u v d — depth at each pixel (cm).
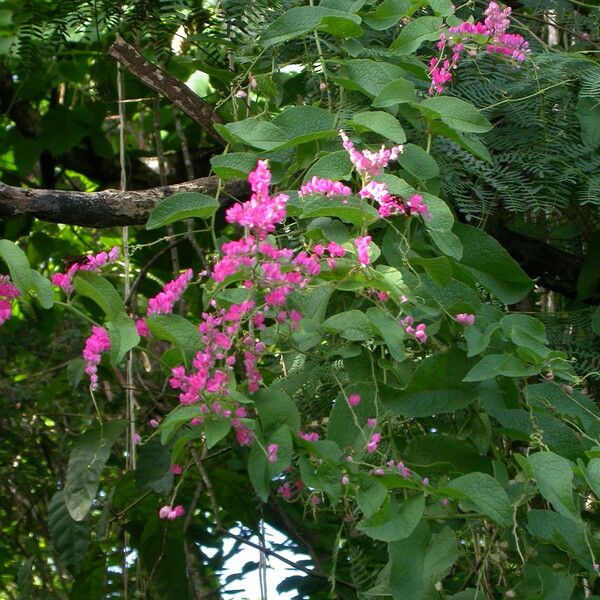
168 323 161
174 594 232
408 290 160
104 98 275
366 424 164
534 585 157
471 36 185
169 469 216
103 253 166
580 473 153
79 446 194
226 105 205
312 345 167
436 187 176
